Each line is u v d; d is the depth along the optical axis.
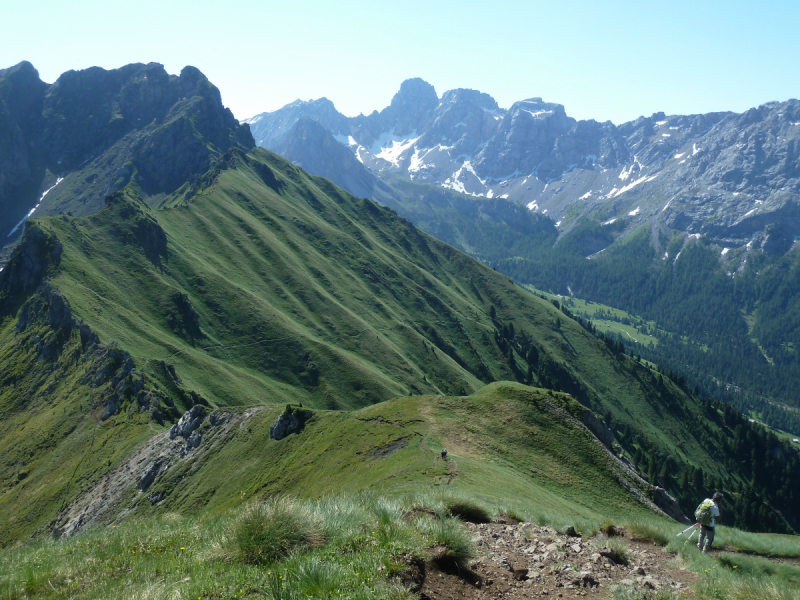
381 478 40.09
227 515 15.17
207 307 182.88
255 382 153.12
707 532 17.95
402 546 10.53
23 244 169.00
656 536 18.48
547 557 13.17
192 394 125.75
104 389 116.44
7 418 122.75
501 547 13.67
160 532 14.59
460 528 11.77
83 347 132.38
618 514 41.81
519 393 58.44
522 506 28.19
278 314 188.50
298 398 157.38
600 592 11.32
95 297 156.62
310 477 53.03
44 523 83.50
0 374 135.12
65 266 164.88
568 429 53.88
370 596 8.56
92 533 16.48
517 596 10.44
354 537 11.01
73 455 101.19
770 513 179.75
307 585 8.79
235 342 173.38
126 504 76.88
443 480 35.22
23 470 102.50
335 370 168.62
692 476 186.88
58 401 120.00
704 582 12.87
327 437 60.84
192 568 10.68
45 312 148.38
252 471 64.81
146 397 109.94
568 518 20.55
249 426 78.12
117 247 187.38
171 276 189.62
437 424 52.41
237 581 9.52
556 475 46.28
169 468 80.00
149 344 147.00
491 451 47.50
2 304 161.50
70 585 11.01
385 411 59.81
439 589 9.78
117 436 100.38
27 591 10.94
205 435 82.81
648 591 11.61
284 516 11.37
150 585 9.86
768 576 15.87
